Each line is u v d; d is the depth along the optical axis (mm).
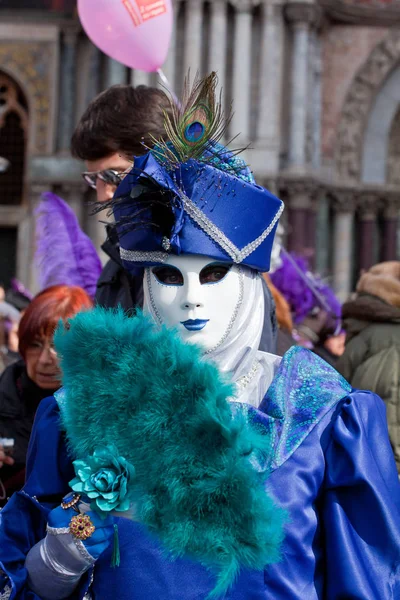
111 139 3506
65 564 2186
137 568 2205
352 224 21234
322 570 2283
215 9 18719
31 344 3779
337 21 20500
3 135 20094
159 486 2104
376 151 21078
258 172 18859
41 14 19641
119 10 4340
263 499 2064
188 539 2055
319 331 7062
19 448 3877
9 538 2311
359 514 2258
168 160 2334
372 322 4734
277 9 19047
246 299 2410
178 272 2361
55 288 3875
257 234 2369
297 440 2264
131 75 19078
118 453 2158
